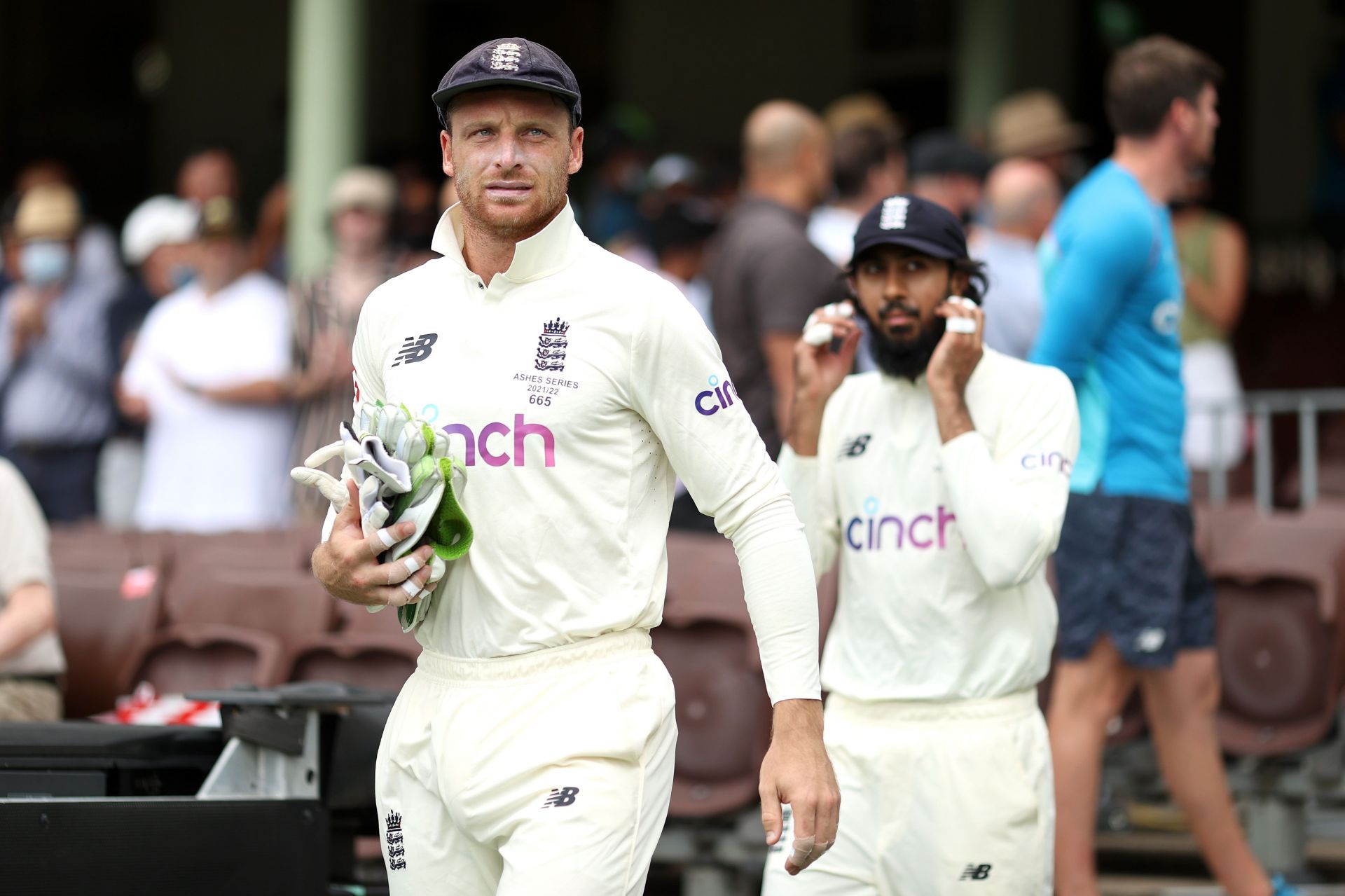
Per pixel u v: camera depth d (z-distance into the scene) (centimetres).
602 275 887
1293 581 1689
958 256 1109
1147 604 1389
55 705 1499
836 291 1462
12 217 2936
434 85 4350
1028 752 1095
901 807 1088
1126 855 1850
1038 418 1104
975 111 3172
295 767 1111
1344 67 3466
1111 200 1397
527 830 856
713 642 1572
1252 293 3122
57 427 2597
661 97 4147
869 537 1112
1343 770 1717
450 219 918
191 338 2320
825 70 3972
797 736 878
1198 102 1441
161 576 1862
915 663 1092
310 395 2261
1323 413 2405
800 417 1128
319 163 2897
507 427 872
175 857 1036
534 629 873
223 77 4419
